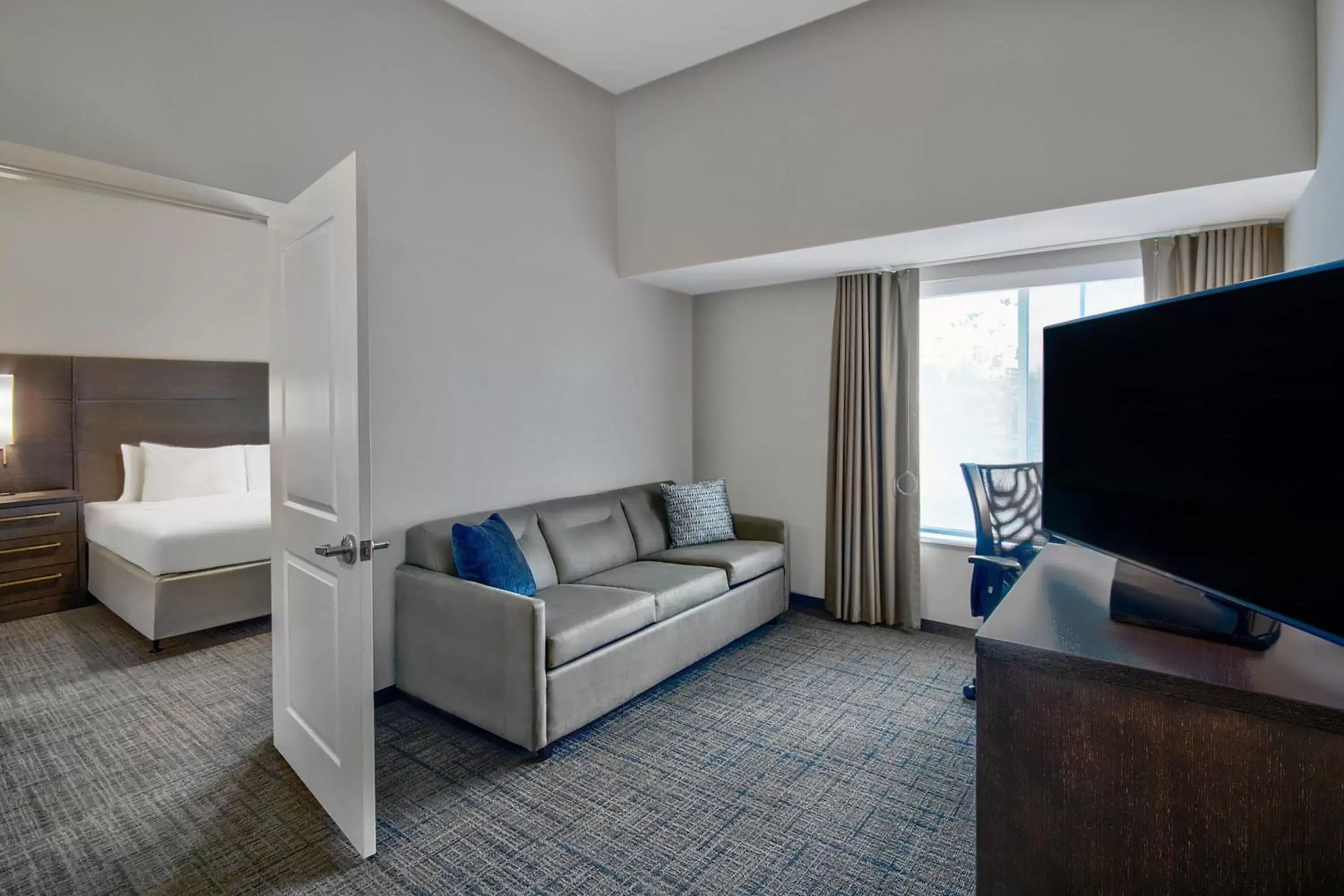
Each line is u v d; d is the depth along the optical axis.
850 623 4.03
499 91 3.38
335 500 1.99
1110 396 1.51
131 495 4.84
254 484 5.26
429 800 2.23
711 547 3.93
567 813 2.16
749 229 3.53
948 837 2.02
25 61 1.97
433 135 3.09
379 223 2.89
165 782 2.34
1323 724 0.87
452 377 3.20
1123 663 1.02
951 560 3.85
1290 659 1.03
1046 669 1.08
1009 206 2.78
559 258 3.72
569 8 3.01
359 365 1.85
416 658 2.86
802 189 3.33
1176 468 1.29
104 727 2.76
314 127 2.64
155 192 2.39
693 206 3.74
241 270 5.55
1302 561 1.03
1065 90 2.64
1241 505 1.14
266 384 5.68
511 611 2.45
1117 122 2.54
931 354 4.07
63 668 3.39
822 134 3.25
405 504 3.02
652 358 4.41
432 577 2.80
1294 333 1.05
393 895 1.79
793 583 4.41
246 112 2.45
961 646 3.64
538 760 2.49
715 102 3.62
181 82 2.28
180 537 3.68
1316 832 0.89
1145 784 1.01
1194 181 2.41
